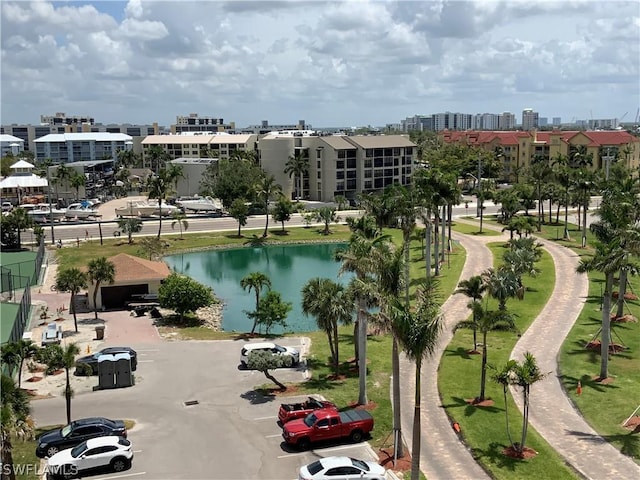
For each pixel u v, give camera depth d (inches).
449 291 3056.1
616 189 3189.0
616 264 1818.4
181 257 4510.3
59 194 6830.7
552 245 4303.6
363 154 6948.8
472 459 1385.3
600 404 1680.6
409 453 1408.7
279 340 2372.0
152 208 5895.7
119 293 2938.0
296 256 4574.3
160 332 2466.8
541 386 1828.2
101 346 2265.0
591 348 2140.7
